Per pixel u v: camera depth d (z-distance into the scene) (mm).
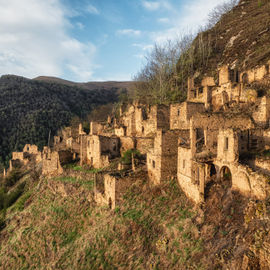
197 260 15828
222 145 20984
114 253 22250
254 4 85750
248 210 15430
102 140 42688
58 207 37406
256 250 12156
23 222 39594
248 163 20234
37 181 56250
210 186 21531
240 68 50781
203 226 18297
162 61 70312
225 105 35375
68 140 61125
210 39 79000
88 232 28469
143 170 30375
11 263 31797
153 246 20438
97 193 33031
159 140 26844
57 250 29516
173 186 25969
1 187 65750
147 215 24016
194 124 25094
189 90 45625
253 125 26891
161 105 40062
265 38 55781
